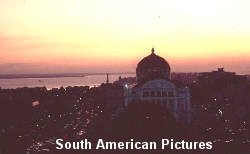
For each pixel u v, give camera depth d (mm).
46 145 179875
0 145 182750
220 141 166500
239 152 156000
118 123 176750
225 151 156250
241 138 177375
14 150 175000
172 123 181500
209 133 186500
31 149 174875
